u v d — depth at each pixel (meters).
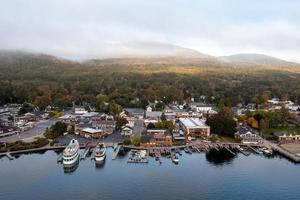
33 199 131.50
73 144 186.75
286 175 161.50
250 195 137.75
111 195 135.88
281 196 137.12
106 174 159.88
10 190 139.88
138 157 185.38
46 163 176.75
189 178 155.50
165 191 140.25
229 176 159.00
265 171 167.12
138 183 148.62
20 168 168.00
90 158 185.88
